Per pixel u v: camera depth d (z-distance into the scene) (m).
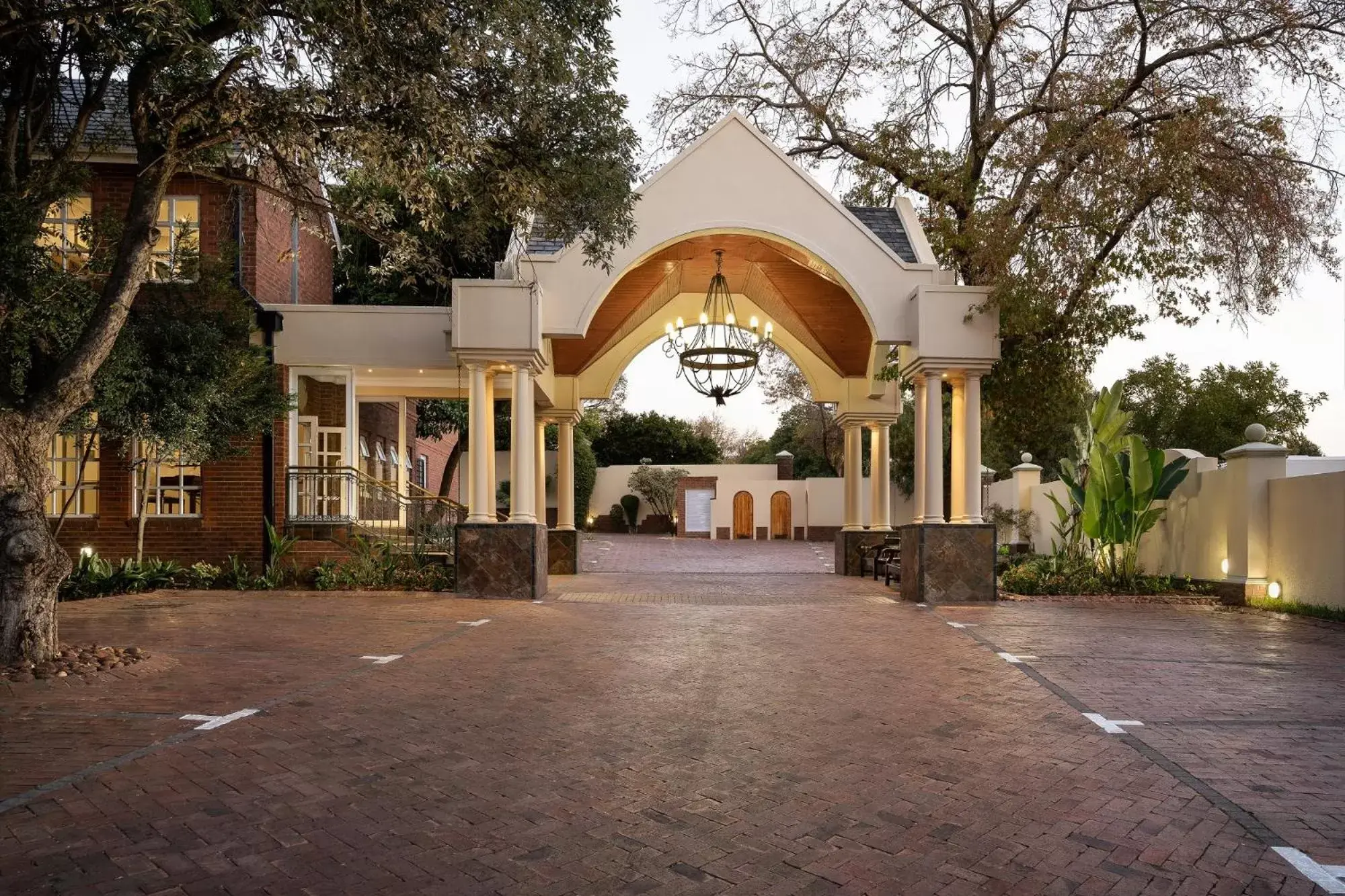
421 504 14.77
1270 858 3.52
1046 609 11.51
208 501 13.57
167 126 7.54
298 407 14.22
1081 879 3.32
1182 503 13.91
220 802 4.01
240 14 6.55
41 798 4.02
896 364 14.53
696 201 12.91
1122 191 11.83
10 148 7.55
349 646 8.14
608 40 8.22
